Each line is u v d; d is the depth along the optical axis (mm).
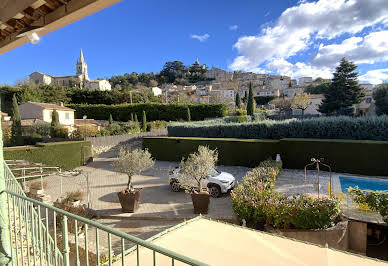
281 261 3592
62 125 28453
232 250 3891
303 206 6805
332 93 46281
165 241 4230
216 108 35656
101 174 16375
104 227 1731
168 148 19688
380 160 12836
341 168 13734
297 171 14258
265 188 8711
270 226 7137
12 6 2143
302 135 16250
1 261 2975
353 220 7219
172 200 10703
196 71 131750
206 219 5371
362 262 3668
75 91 51625
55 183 14227
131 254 3838
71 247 6984
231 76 130500
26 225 3340
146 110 38750
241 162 16312
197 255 3703
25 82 51969
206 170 8945
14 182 6270
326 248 4031
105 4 1800
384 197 7082
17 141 24172
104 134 27562
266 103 76938
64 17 2041
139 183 13711
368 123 14453
